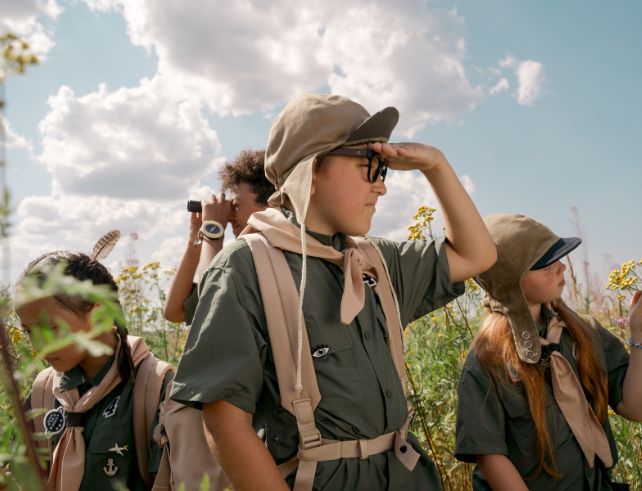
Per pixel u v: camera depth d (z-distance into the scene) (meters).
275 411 1.50
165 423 1.74
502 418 2.26
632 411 2.33
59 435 1.91
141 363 1.99
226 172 2.90
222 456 1.39
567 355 2.37
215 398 1.38
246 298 1.51
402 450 1.57
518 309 2.33
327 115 1.67
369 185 1.69
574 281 4.76
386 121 1.69
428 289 1.98
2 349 0.51
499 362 2.29
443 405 3.30
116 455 1.87
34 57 0.47
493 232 2.44
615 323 4.43
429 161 1.81
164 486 1.73
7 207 0.42
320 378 1.50
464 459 2.31
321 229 1.72
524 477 2.24
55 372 2.02
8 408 0.60
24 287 0.45
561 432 2.22
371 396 1.55
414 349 3.85
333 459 1.47
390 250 1.96
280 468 1.48
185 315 2.79
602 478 2.26
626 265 3.56
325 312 1.56
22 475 0.52
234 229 2.86
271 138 1.79
